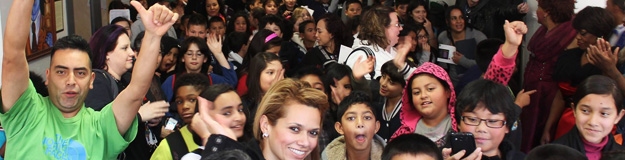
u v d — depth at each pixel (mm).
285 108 2705
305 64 6297
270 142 2742
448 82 3625
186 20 8758
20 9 2904
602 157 2939
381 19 5047
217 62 5883
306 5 10773
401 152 2941
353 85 4398
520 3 7164
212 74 5590
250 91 4480
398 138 3020
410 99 3779
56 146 3133
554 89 4816
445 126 3682
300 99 2715
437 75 3609
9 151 3111
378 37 5035
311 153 2986
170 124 4074
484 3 7355
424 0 8805
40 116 3133
